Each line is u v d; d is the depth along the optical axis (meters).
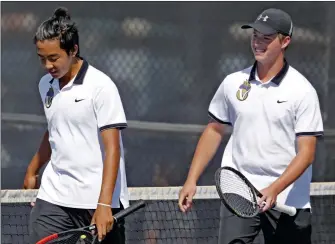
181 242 21.27
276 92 16.47
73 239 15.72
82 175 16.08
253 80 16.66
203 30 24.33
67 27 15.46
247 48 24.36
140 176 23.80
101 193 15.48
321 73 24.81
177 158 23.91
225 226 17.03
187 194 16.89
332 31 24.83
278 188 15.77
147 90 24.38
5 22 23.91
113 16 24.30
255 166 16.67
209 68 24.34
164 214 21.39
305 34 24.80
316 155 24.14
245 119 16.66
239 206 16.11
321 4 24.75
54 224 16.31
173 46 24.36
